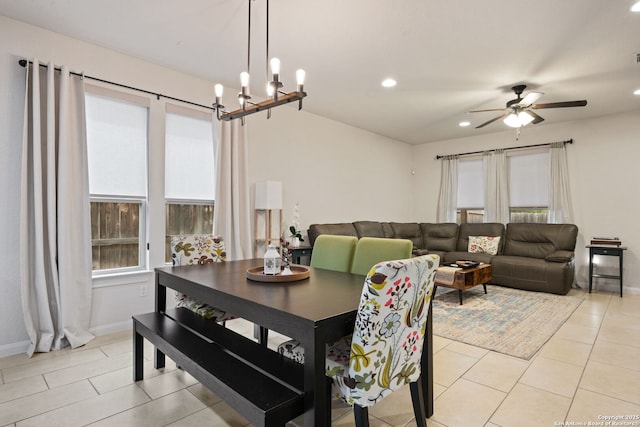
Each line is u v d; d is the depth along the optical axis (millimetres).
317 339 1360
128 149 3359
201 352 1862
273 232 4488
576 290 5047
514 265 5043
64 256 2814
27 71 2703
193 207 3875
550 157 5582
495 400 2049
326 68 3533
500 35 2885
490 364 2541
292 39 2973
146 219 3477
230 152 4004
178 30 2859
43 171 2818
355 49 3139
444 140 6910
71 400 2035
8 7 2547
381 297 1334
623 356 2654
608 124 5141
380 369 1420
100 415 1885
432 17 2631
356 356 1379
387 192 6664
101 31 2885
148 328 2221
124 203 3371
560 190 5492
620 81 3832
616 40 2938
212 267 2666
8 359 2590
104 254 3250
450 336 3115
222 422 1833
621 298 4527
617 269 5035
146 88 3434
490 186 6223
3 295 2662
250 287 1951
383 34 2881
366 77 3762
